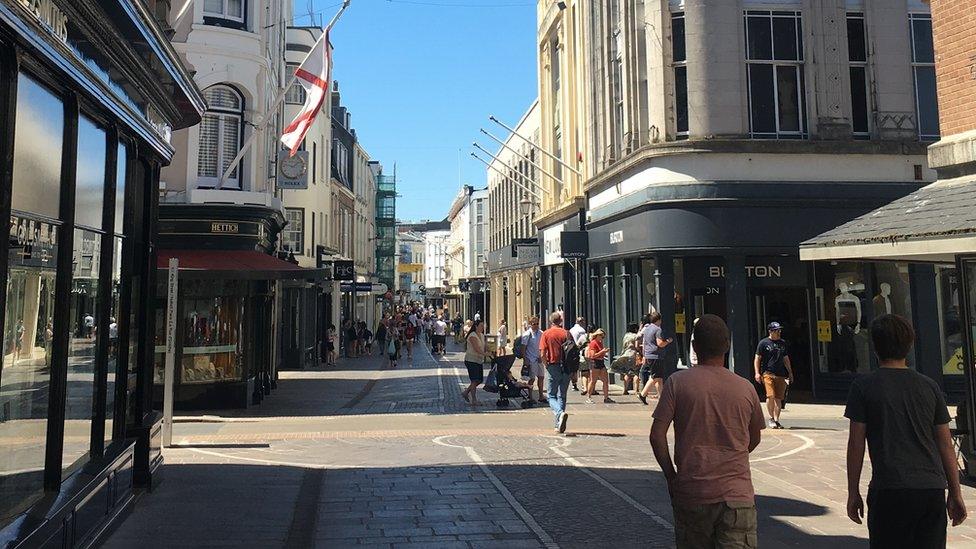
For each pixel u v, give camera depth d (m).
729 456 3.86
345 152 41.44
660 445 3.96
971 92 8.81
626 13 18.73
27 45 4.54
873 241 8.55
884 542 4.07
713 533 3.83
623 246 18.77
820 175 16.56
